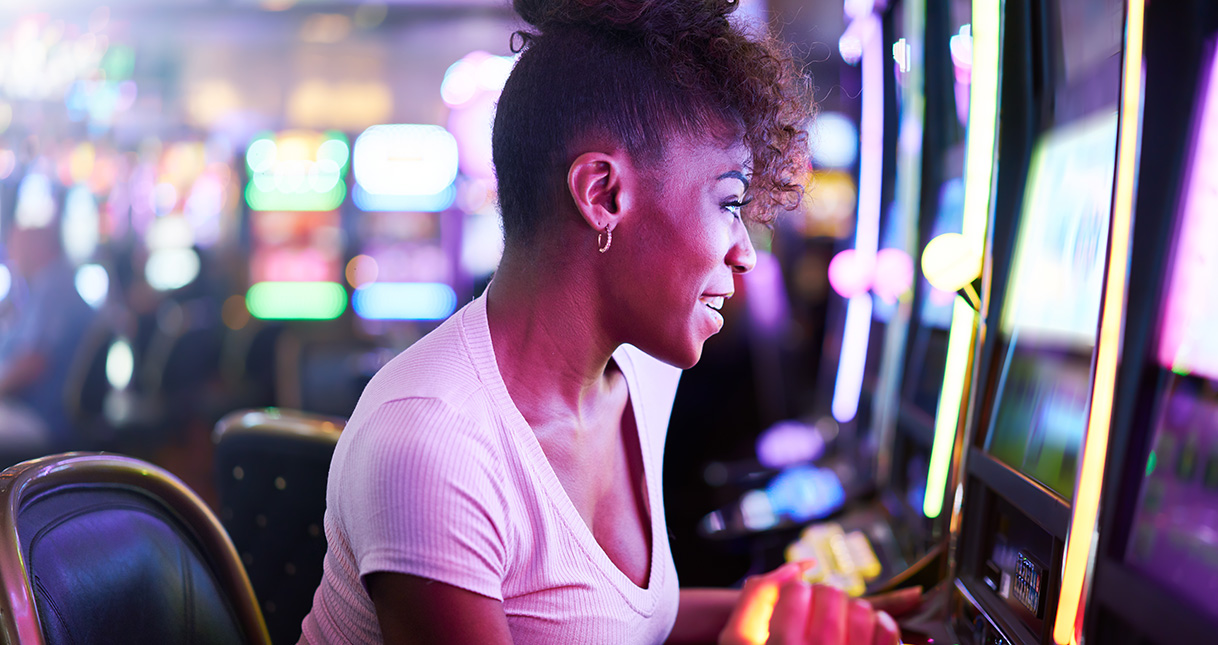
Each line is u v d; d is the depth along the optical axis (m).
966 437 1.15
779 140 0.87
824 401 2.74
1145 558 0.82
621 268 0.83
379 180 7.55
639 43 0.81
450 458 0.75
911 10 1.96
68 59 6.54
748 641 0.90
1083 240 1.23
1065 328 1.23
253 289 7.51
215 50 7.11
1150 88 0.81
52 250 3.81
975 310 1.17
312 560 1.49
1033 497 0.95
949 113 1.91
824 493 2.14
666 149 0.81
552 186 0.83
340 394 4.84
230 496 1.54
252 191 7.44
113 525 0.97
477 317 0.87
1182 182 0.83
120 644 0.93
